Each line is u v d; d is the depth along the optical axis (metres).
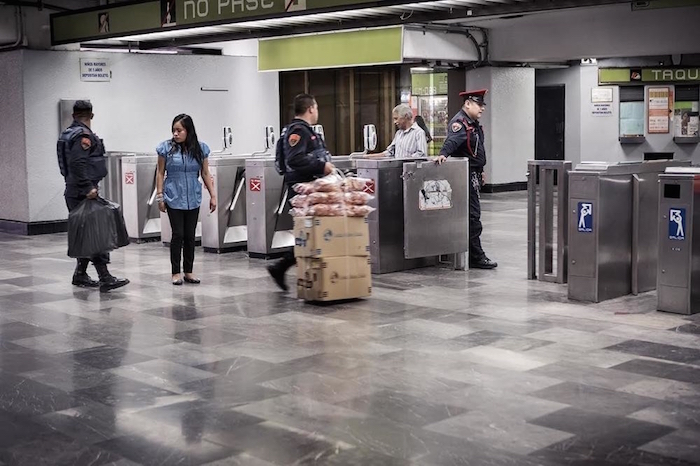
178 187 9.50
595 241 8.28
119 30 13.41
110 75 15.05
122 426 5.13
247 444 4.80
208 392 5.76
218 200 11.91
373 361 6.41
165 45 15.30
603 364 6.25
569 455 4.56
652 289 8.93
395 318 7.79
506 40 17.44
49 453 4.73
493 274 9.97
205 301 8.72
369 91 20.62
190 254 9.71
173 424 5.15
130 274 10.40
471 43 17.05
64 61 14.59
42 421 5.25
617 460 4.49
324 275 8.30
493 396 5.56
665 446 4.67
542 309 8.09
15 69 14.33
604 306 8.20
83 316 8.14
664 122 21.52
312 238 8.30
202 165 9.67
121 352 6.82
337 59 14.35
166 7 12.69
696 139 21.36
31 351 6.91
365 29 13.96
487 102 19.81
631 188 8.59
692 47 15.20
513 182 20.45
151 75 15.50
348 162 11.71
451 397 5.55
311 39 14.66
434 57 16.09
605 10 15.49
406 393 5.65
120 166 13.88
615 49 16.11
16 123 14.44
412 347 6.79
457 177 10.05
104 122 15.04
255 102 16.81
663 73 20.78
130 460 4.61
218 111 16.30
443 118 20.73
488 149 20.02
